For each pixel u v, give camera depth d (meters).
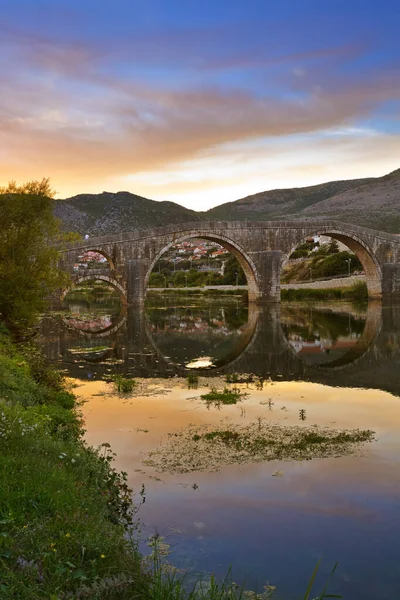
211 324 53.72
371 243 85.75
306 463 13.68
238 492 11.86
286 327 49.88
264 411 19.16
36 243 39.25
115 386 23.62
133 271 76.31
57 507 8.05
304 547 9.57
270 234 81.94
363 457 14.10
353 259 116.94
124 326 52.00
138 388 23.28
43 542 6.93
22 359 25.47
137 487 12.10
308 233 83.06
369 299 88.12
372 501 11.41
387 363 29.77
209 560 9.05
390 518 10.68
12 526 7.16
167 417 18.33
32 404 17.11
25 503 7.89
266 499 11.51
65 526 7.58
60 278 40.91
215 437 15.93
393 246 87.25
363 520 10.59
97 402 20.62
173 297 111.50
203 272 155.50
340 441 15.48
